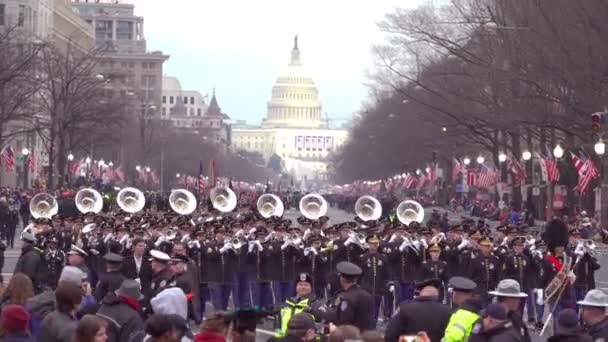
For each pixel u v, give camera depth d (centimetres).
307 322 2428
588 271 5072
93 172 19112
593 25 9100
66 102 15512
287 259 5353
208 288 5425
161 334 2366
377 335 2178
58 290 2681
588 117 9625
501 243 5262
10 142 17162
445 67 13262
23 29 18262
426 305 2738
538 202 14650
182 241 5312
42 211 7481
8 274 7250
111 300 2822
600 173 10775
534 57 9825
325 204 6900
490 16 12131
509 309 2692
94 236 5334
